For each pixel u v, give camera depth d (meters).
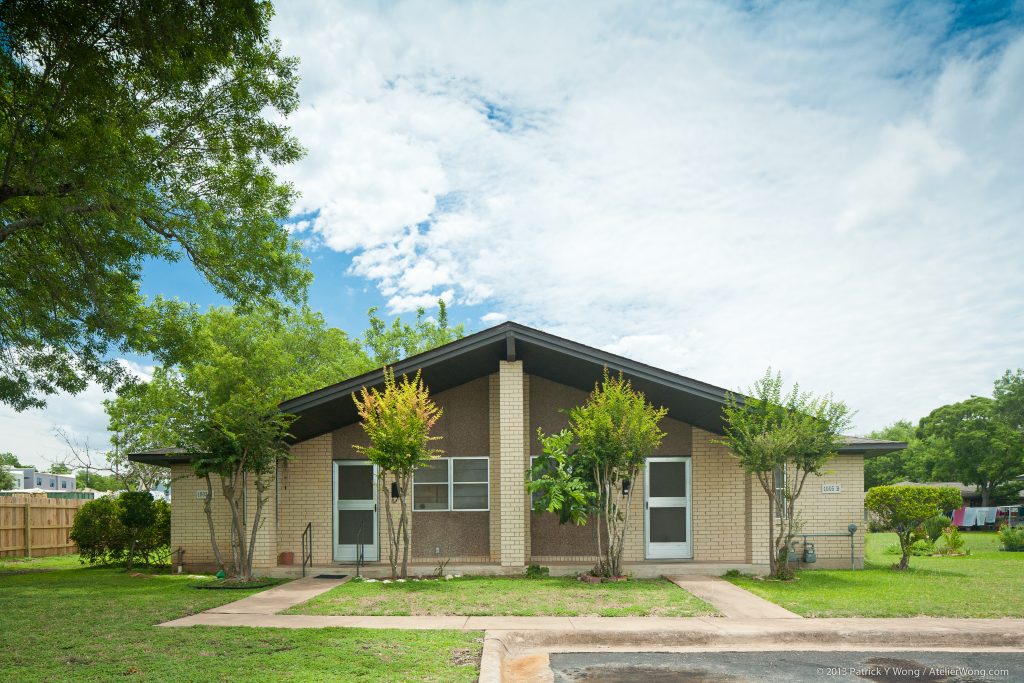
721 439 14.80
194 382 27.33
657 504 15.85
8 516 21.97
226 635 8.80
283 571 14.68
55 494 35.41
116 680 6.85
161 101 13.41
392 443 13.49
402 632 8.99
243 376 27.59
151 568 16.91
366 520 16.02
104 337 16.78
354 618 10.05
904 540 15.64
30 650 8.09
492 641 8.52
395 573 13.74
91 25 9.62
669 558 15.70
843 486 15.80
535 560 15.76
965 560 18.75
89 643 8.41
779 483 15.63
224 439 13.69
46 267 14.87
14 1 9.10
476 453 16.09
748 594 11.88
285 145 15.14
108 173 11.19
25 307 15.29
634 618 10.06
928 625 9.53
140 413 28.67
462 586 12.77
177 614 10.32
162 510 18.05
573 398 16.28
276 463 15.50
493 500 15.91
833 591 12.20
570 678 7.52
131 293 16.86
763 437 13.23
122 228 14.07
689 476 15.93
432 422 14.30
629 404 13.77
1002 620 9.89
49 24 9.39
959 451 58.34
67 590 13.07
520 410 14.71
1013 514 44.94
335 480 16.12
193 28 10.45
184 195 14.66
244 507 14.62
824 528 15.70
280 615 10.29
